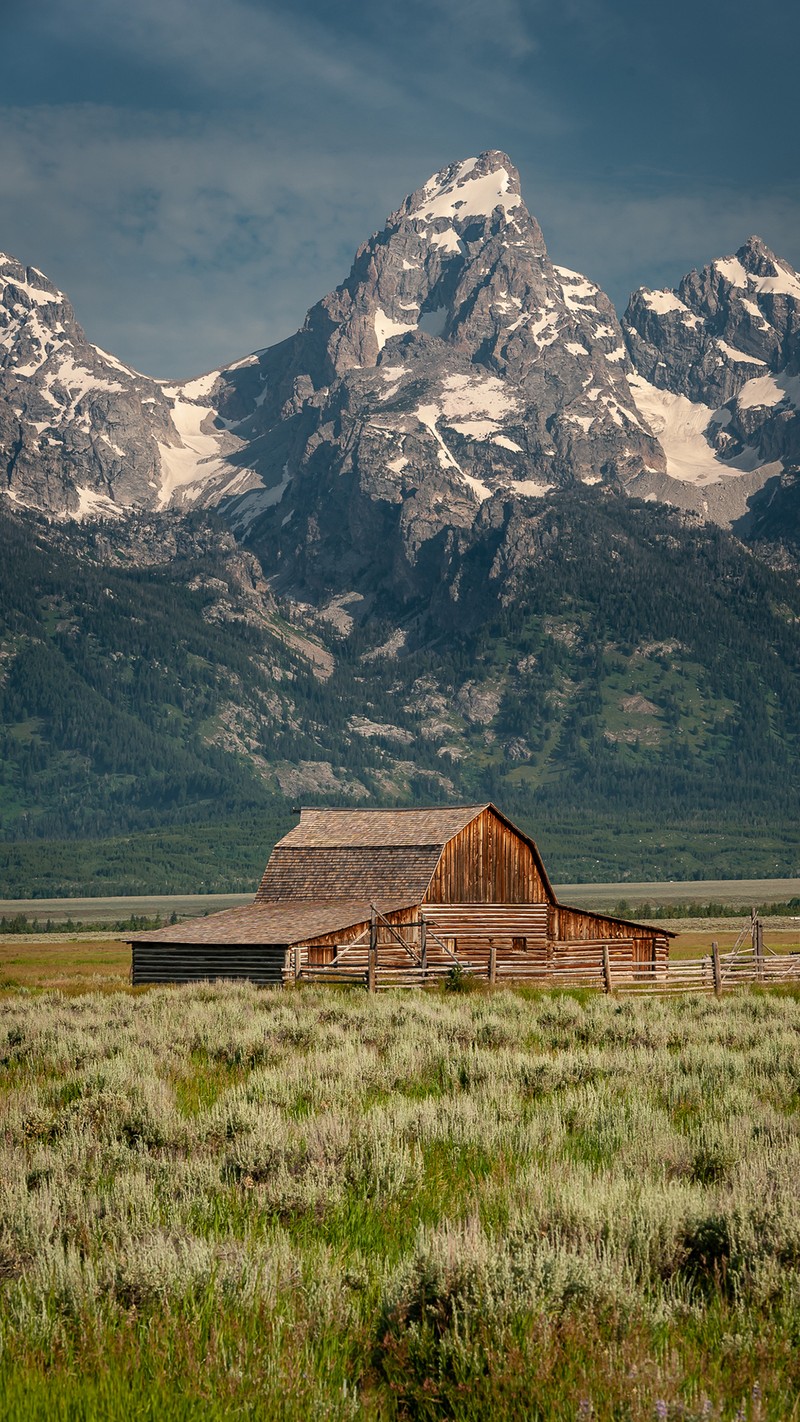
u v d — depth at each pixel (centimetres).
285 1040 8919
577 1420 2239
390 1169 4022
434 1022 10138
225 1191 3888
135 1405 2388
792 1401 2412
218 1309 2797
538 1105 5616
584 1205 3303
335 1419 2362
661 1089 6228
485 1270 2755
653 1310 2789
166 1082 6397
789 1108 5872
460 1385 2445
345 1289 2897
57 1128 5088
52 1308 2783
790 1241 3088
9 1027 9619
